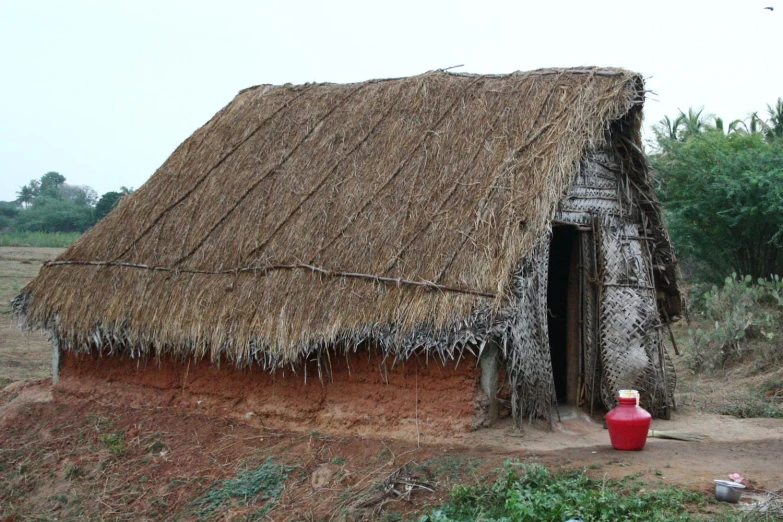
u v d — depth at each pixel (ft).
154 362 35.45
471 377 27.99
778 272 74.54
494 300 26.66
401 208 32.09
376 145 36.11
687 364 53.83
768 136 107.04
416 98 37.19
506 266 27.35
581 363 33.06
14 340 68.33
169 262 35.42
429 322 27.20
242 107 43.27
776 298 56.75
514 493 21.81
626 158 34.01
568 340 33.78
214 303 32.45
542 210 28.71
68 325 36.04
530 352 28.45
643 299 33.63
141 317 33.96
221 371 33.63
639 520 19.97
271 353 29.91
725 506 20.65
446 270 28.40
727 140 79.15
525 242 27.96
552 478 23.15
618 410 27.17
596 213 32.96
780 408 37.78
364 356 29.94
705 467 24.27
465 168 32.35
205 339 31.91
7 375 52.90
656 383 33.63
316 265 31.35
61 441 34.42
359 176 34.94
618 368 32.37
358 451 28.27
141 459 31.76
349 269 30.53
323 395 30.94
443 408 28.22
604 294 32.45
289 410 31.60
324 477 27.17
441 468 25.45
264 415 32.24
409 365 29.01
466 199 30.89
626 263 33.37
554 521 20.63
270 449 30.04
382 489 25.08
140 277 35.40
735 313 53.72
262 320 30.68
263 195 36.55
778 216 69.62
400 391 29.22
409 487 24.71
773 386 43.83
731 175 72.18
